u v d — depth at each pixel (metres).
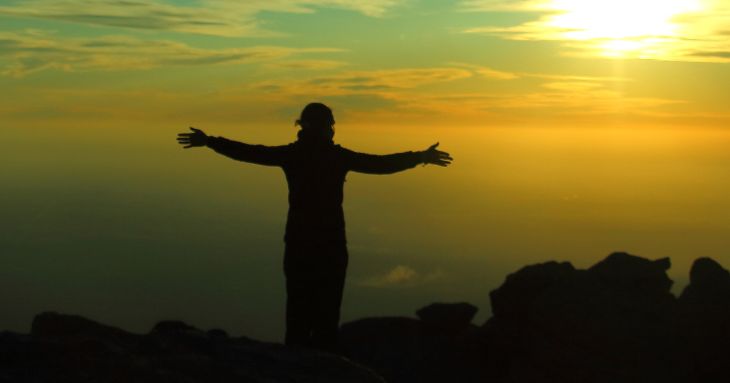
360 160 5.42
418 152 5.50
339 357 3.12
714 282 6.89
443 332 7.62
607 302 6.75
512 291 7.18
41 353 2.60
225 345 3.09
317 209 5.33
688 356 6.26
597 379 6.19
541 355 6.47
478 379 6.75
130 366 2.58
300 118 5.46
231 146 5.33
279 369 2.92
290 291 5.38
